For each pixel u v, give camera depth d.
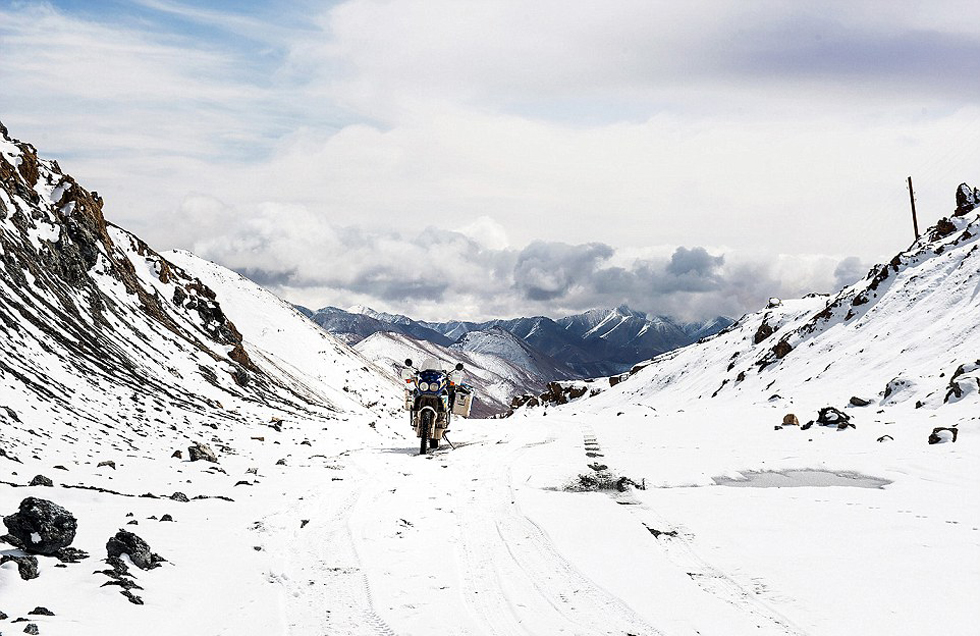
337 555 7.85
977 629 5.59
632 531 8.93
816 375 50.56
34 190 37.41
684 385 87.56
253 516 9.53
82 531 7.68
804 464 14.27
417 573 7.21
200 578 6.67
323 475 13.68
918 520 9.30
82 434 15.66
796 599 6.42
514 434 23.25
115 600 5.64
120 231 48.53
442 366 20.19
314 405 49.28
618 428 24.05
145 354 32.41
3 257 27.00
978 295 43.22
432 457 17.38
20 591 5.48
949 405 21.62
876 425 20.12
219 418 24.45
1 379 16.92
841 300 65.38
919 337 43.91
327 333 150.75
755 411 28.81
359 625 5.82
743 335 89.00
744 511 10.12
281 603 6.28
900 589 6.57
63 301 29.81
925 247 59.19
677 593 6.61
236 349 48.81
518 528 9.25
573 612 6.17
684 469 13.98
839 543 8.25
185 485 11.75
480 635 5.64
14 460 11.48
